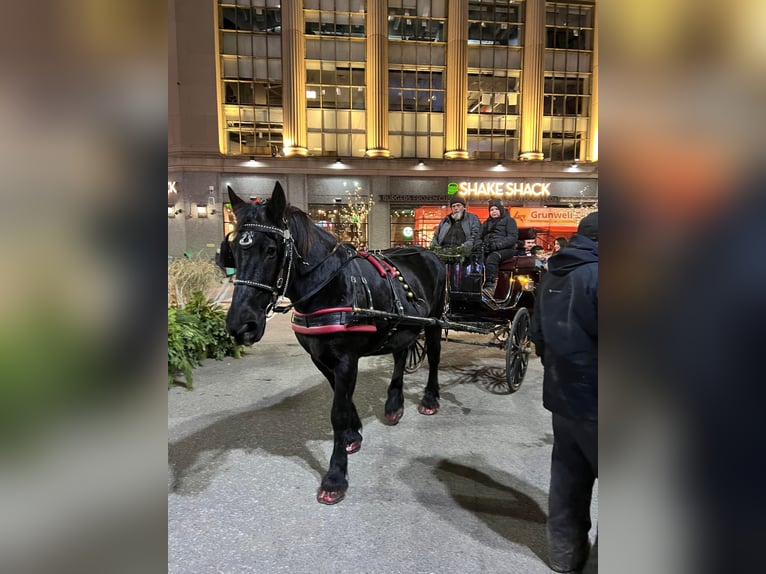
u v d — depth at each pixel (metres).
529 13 22.92
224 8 21.30
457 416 4.21
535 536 2.50
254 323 2.49
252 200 2.78
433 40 22.89
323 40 22.19
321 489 2.86
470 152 23.81
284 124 21.92
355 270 3.05
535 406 4.47
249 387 5.08
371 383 5.25
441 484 3.03
